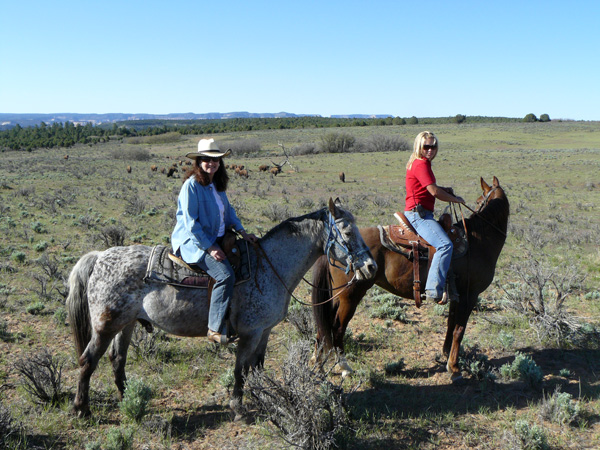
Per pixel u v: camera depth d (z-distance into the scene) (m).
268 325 4.82
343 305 5.71
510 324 7.72
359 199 25.14
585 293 9.34
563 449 4.43
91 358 4.70
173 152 91.50
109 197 26.75
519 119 168.62
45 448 4.32
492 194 6.32
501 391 5.56
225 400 5.34
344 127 145.88
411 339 7.19
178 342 6.91
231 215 4.91
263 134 126.50
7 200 23.70
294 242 4.85
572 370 6.14
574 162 47.88
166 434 4.64
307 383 4.42
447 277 5.62
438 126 135.38
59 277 9.78
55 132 193.75
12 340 6.74
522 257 12.60
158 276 4.57
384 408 5.16
